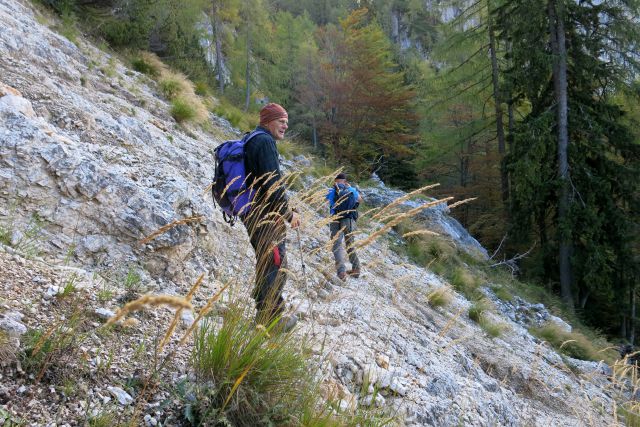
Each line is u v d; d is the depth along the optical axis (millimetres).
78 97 5895
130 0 13836
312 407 2385
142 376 2205
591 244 14336
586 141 15625
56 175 3609
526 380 5824
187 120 9625
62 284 2693
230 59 25703
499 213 20047
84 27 12375
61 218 3471
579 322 13438
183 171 5656
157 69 13023
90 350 2225
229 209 3049
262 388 2326
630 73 15148
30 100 4977
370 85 20969
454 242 13148
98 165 3914
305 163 13430
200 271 3961
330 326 3904
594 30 15664
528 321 10570
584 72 16188
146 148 5621
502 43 20984
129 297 2912
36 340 2045
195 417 2092
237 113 15500
